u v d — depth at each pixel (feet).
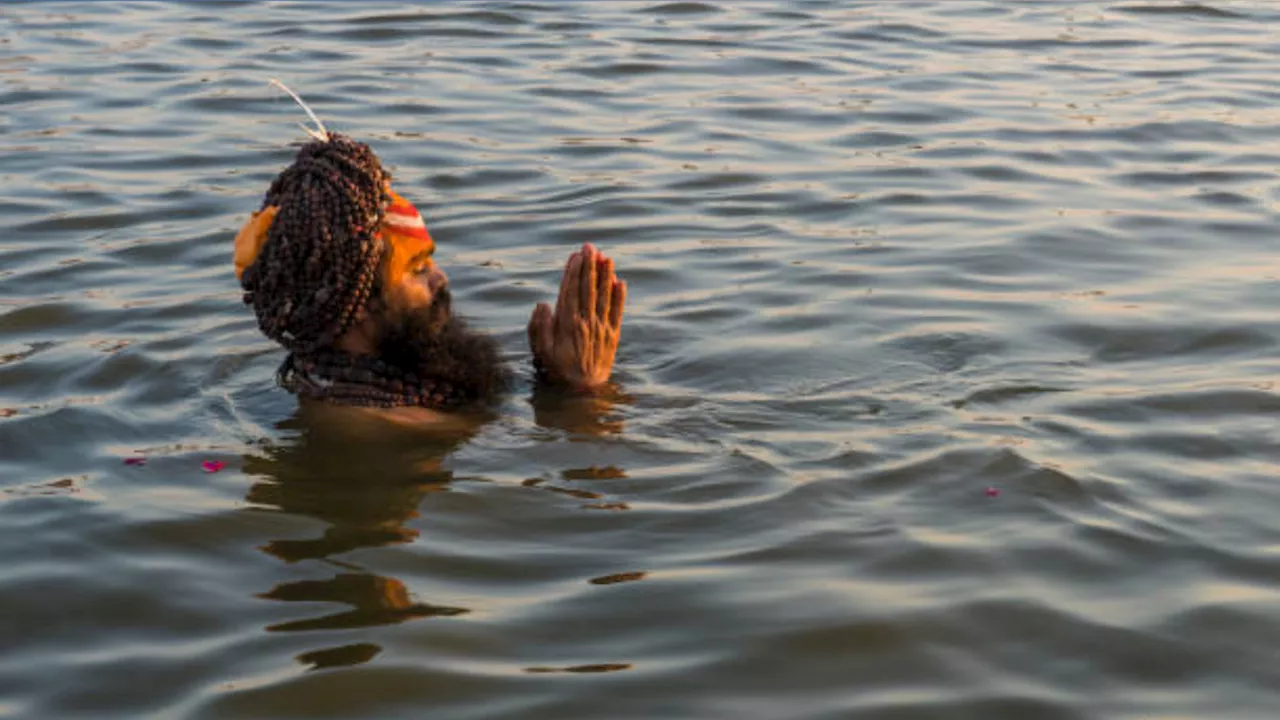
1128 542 12.19
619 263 21.09
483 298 19.67
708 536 12.50
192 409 15.70
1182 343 17.43
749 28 38.68
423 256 15.16
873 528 12.52
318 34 37.73
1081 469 13.60
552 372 16.07
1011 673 10.34
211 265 21.12
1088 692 10.11
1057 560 11.91
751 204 24.08
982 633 10.83
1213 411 15.10
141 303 19.42
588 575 11.86
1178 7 41.14
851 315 18.57
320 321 14.74
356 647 10.81
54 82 32.65
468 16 39.83
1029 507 12.84
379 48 36.17
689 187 25.05
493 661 10.59
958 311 18.67
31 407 15.87
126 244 22.13
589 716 9.89
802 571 11.80
